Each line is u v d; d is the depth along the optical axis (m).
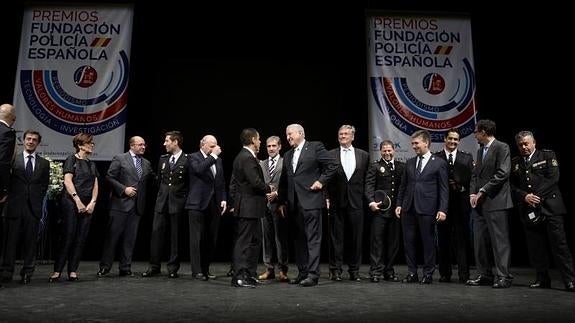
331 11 6.05
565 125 5.88
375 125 5.61
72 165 3.84
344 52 6.05
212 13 6.00
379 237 3.91
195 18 5.99
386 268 4.00
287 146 5.91
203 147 4.08
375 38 5.77
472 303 2.83
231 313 2.49
